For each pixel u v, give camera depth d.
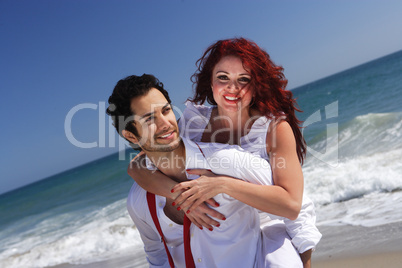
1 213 23.98
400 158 7.87
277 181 1.97
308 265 2.02
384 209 5.43
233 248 1.93
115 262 6.16
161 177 2.01
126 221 8.31
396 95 21.25
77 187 26.28
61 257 7.35
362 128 12.51
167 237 2.06
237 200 1.94
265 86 2.21
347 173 7.61
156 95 1.89
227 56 2.23
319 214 6.11
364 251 4.05
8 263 7.75
